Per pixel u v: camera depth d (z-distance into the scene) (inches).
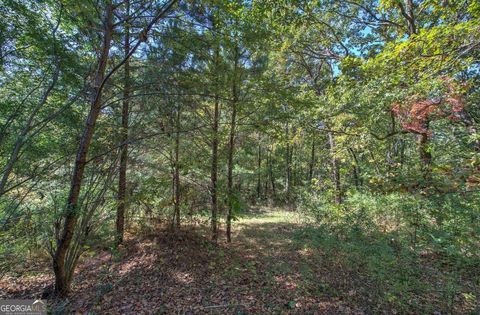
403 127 276.4
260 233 309.6
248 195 599.8
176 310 150.0
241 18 177.2
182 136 234.5
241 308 152.3
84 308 150.5
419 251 176.4
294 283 179.6
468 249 166.6
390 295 147.0
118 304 155.4
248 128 268.1
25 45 162.2
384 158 351.9
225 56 217.3
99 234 213.3
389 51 194.5
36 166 173.2
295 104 236.4
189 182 264.4
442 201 192.7
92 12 142.9
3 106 165.9
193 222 265.1
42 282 181.8
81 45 173.2
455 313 137.8
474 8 161.0
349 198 279.6
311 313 145.9
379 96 223.6
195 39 172.1
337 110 278.1
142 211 252.7
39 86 171.3
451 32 162.9
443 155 268.5
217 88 203.6
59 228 162.2
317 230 210.5
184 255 216.1
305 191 376.8
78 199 173.2
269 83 226.7
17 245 165.3
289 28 256.7
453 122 266.4
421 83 195.6
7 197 160.4
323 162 604.7
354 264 176.2
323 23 350.0
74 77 172.7
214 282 184.2
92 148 197.0
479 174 215.6
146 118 215.6
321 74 495.8
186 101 192.9
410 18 282.2
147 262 206.7
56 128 187.2
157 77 181.9
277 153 688.4
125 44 183.9
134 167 239.0
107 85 176.6
